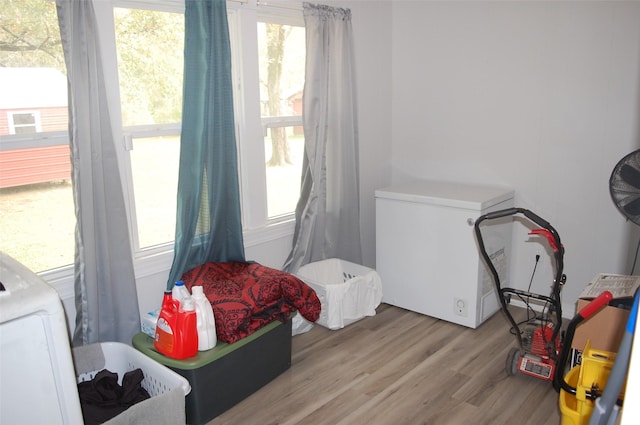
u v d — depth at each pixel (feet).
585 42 9.50
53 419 4.22
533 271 10.89
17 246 7.00
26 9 6.57
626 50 9.09
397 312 11.07
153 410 5.69
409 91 12.24
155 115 8.24
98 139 7.04
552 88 10.04
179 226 8.18
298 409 7.64
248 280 8.29
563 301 10.62
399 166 12.81
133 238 8.18
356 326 10.41
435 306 10.57
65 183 7.32
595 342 7.72
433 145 12.06
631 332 3.46
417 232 10.48
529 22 10.12
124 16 7.61
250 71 9.25
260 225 10.03
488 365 8.78
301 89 10.62
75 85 6.70
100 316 7.52
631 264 9.30
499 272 10.54
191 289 8.18
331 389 8.15
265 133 9.82
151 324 7.62
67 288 7.32
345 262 11.15
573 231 10.27
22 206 6.95
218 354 7.26
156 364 6.80
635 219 7.63
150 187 8.38
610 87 9.37
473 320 10.04
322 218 10.77
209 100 8.17
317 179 10.42
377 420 7.34
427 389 8.10
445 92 11.62
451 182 11.91
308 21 9.71
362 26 11.37
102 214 7.23
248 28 9.06
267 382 8.30
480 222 8.63
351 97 10.87
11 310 3.80
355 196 11.36
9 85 6.57
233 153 8.74
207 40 7.99
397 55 12.27
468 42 11.04
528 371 8.13
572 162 10.05
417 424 7.24
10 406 3.94
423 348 9.43
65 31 6.57
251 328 7.72
